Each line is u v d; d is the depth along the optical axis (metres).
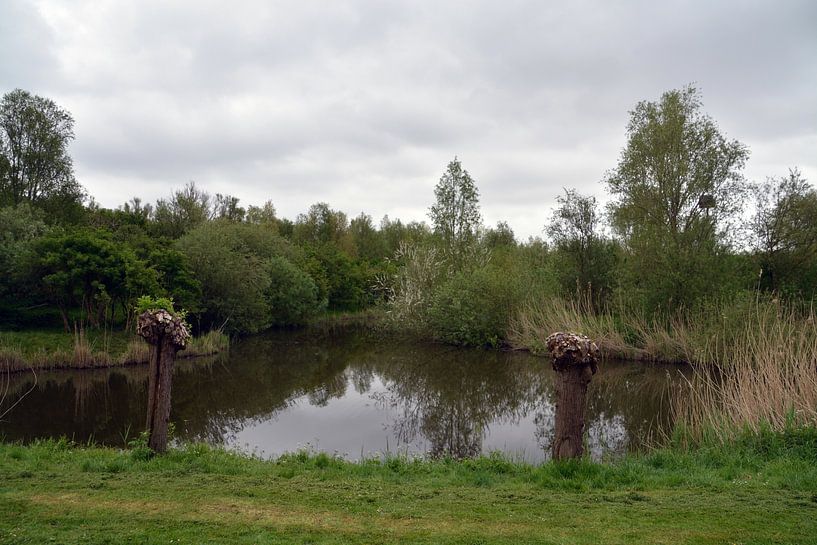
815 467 8.04
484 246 39.41
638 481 7.62
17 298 28.95
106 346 24.47
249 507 6.25
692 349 23.05
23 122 38.72
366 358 28.31
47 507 6.14
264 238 48.03
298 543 5.14
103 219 42.09
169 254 30.88
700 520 5.91
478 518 5.98
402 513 6.12
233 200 66.94
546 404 18.69
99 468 8.03
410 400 19.16
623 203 32.59
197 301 32.34
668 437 13.32
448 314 32.72
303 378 23.03
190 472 7.92
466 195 38.69
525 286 31.83
